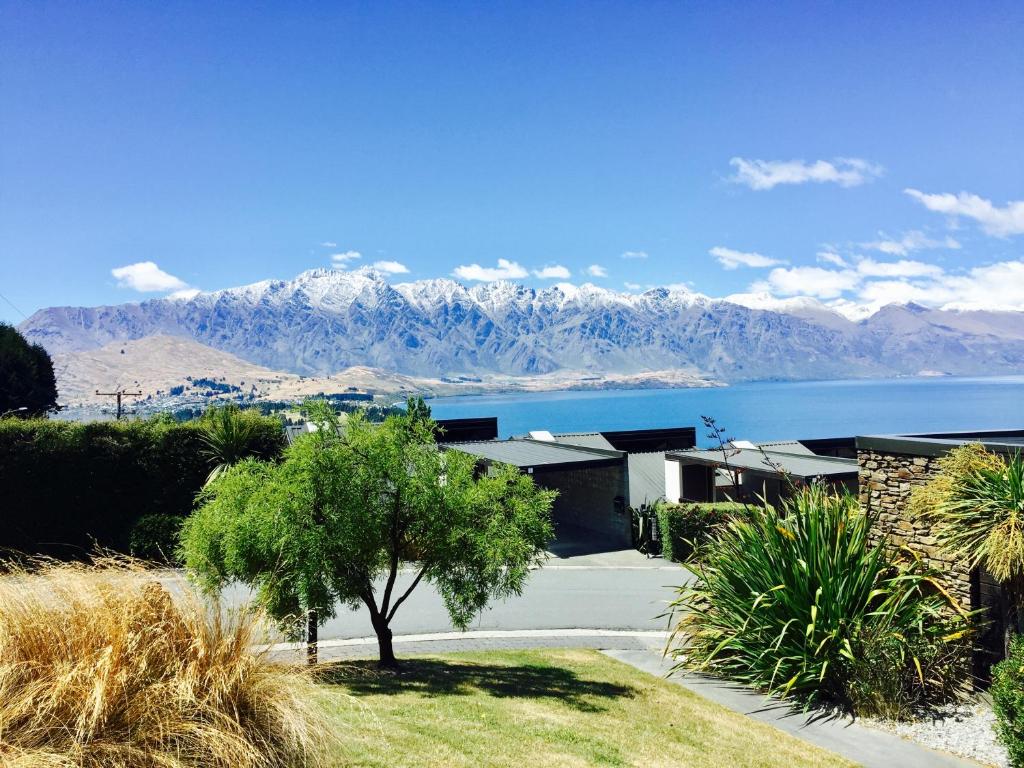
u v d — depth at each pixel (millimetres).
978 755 8828
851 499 12328
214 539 9633
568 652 14086
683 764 7430
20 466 21312
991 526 9609
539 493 11117
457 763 6152
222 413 24391
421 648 14406
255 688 4387
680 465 27109
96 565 4844
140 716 3844
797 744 8938
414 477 10461
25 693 3666
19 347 46312
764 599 11297
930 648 10477
